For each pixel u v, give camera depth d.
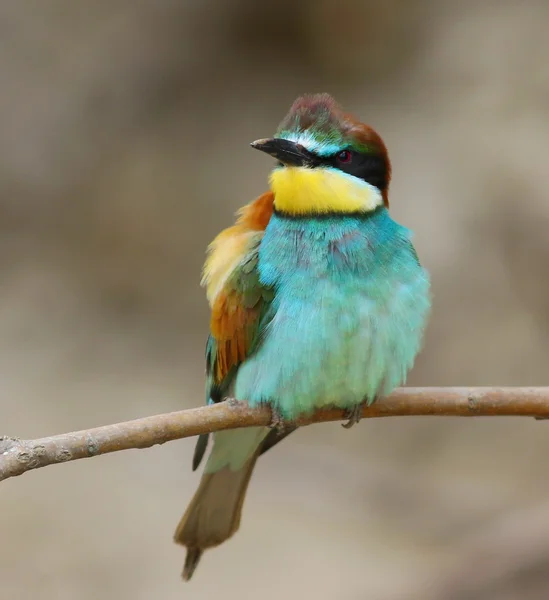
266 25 14.41
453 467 11.97
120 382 12.70
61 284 13.50
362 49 14.32
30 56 14.21
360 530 11.09
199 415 6.48
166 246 13.62
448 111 13.58
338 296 7.07
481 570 10.18
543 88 13.38
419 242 12.63
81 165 13.95
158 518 11.15
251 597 10.32
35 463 5.73
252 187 13.66
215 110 14.18
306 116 7.34
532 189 12.66
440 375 12.23
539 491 11.52
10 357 12.77
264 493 11.52
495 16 14.05
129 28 14.39
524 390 6.90
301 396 7.21
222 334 7.46
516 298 12.39
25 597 10.32
